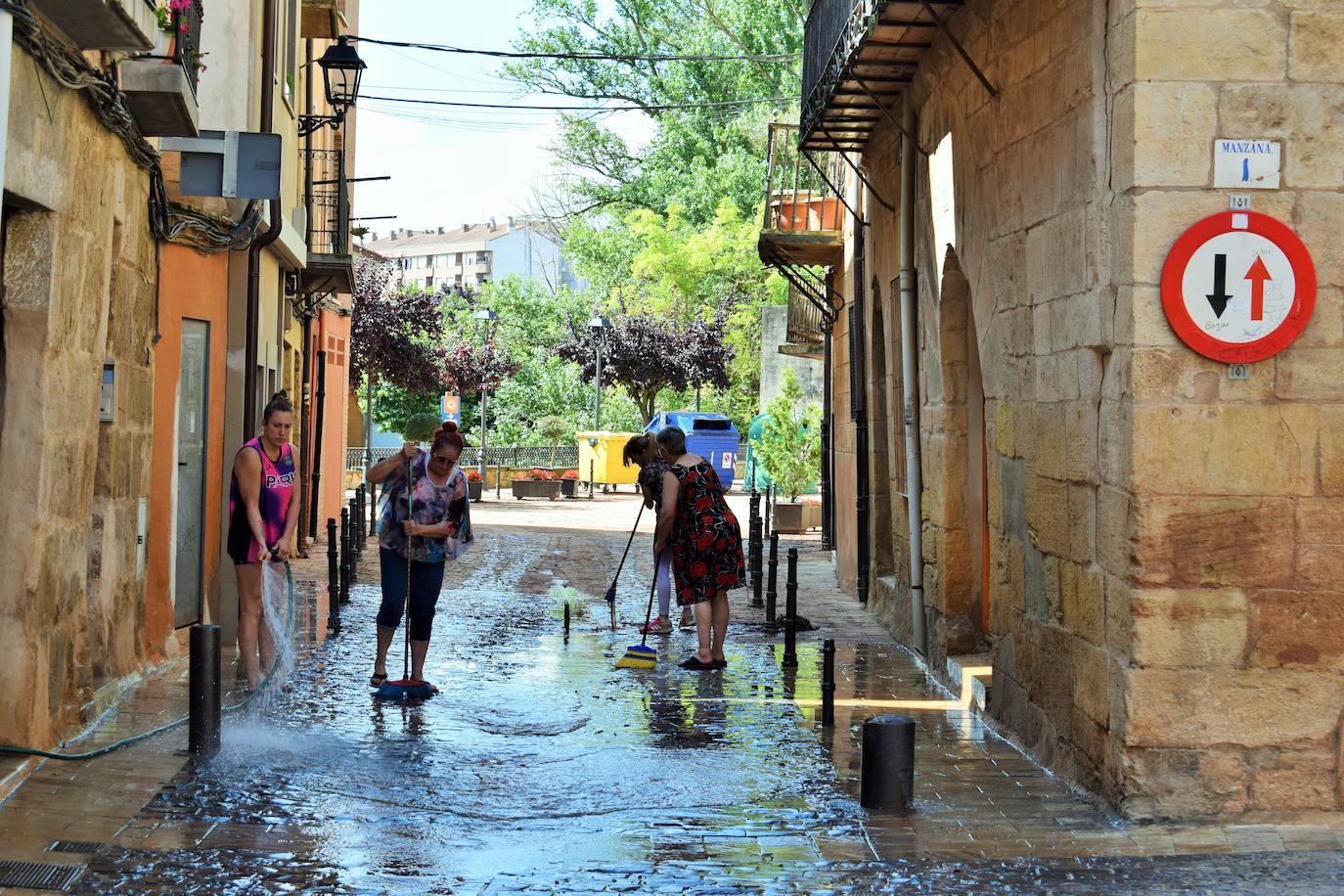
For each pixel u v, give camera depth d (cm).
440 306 3903
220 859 565
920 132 1122
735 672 1073
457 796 682
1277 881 557
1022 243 820
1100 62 686
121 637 919
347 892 530
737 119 4728
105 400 873
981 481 1070
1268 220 649
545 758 767
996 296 878
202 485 1170
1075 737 724
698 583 1081
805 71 1334
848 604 1555
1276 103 649
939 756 792
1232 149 647
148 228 966
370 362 3762
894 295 1285
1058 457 754
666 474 1105
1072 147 725
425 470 949
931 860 585
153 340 984
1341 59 650
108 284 821
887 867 575
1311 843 614
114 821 612
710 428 4128
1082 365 715
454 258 14138
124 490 916
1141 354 649
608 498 3916
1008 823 646
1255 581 649
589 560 2030
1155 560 648
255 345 1266
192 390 1149
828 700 866
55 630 733
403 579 948
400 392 4997
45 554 711
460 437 958
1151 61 647
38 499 699
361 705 903
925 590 1139
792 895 538
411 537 942
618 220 5297
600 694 968
